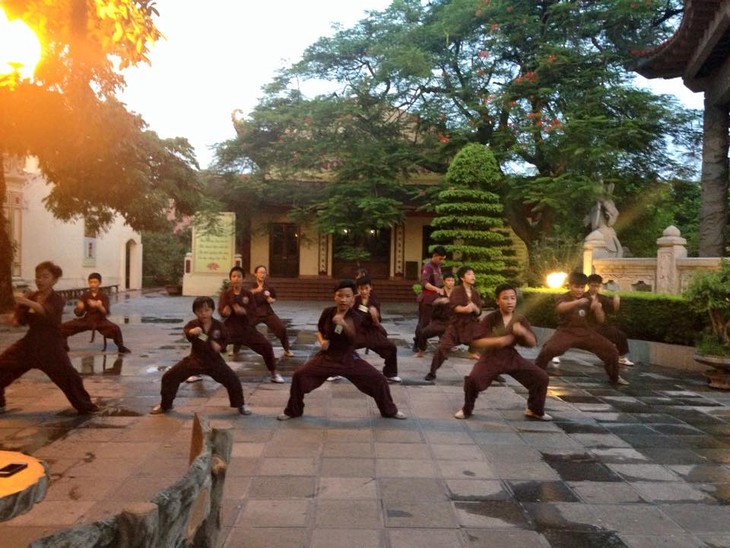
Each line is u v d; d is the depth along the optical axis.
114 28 6.10
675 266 10.59
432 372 7.82
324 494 4.01
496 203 17.20
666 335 9.45
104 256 27.47
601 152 15.66
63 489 4.05
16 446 4.94
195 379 7.62
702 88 14.27
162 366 8.60
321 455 4.80
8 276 14.24
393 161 20.97
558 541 3.39
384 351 7.63
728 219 15.31
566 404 6.70
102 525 1.61
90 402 5.96
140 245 31.11
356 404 6.49
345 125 21.08
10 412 5.96
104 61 10.60
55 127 11.55
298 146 21.70
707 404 6.73
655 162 19.19
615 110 17.72
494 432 5.53
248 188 22.86
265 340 7.55
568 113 16.58
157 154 15.30
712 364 7.47
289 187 23.91
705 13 11.76
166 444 5.01
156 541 1.71
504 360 5.98
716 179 13.94
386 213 20.64
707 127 14.07
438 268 10.12
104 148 12.59
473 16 18.72
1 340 11.15
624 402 6.81
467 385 5.96
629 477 4.41
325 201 22.16
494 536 3.44
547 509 3.82
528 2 18.62
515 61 19.47
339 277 27.09
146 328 13.49
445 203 17.25
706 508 3.87
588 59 17.61
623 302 9.97
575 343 7.70
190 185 16.59
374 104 21.06
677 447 5.14
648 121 17.45
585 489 4.17
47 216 22.53
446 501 3.93
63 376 5.78
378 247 27.36
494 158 17.19
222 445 2.59
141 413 5.99
